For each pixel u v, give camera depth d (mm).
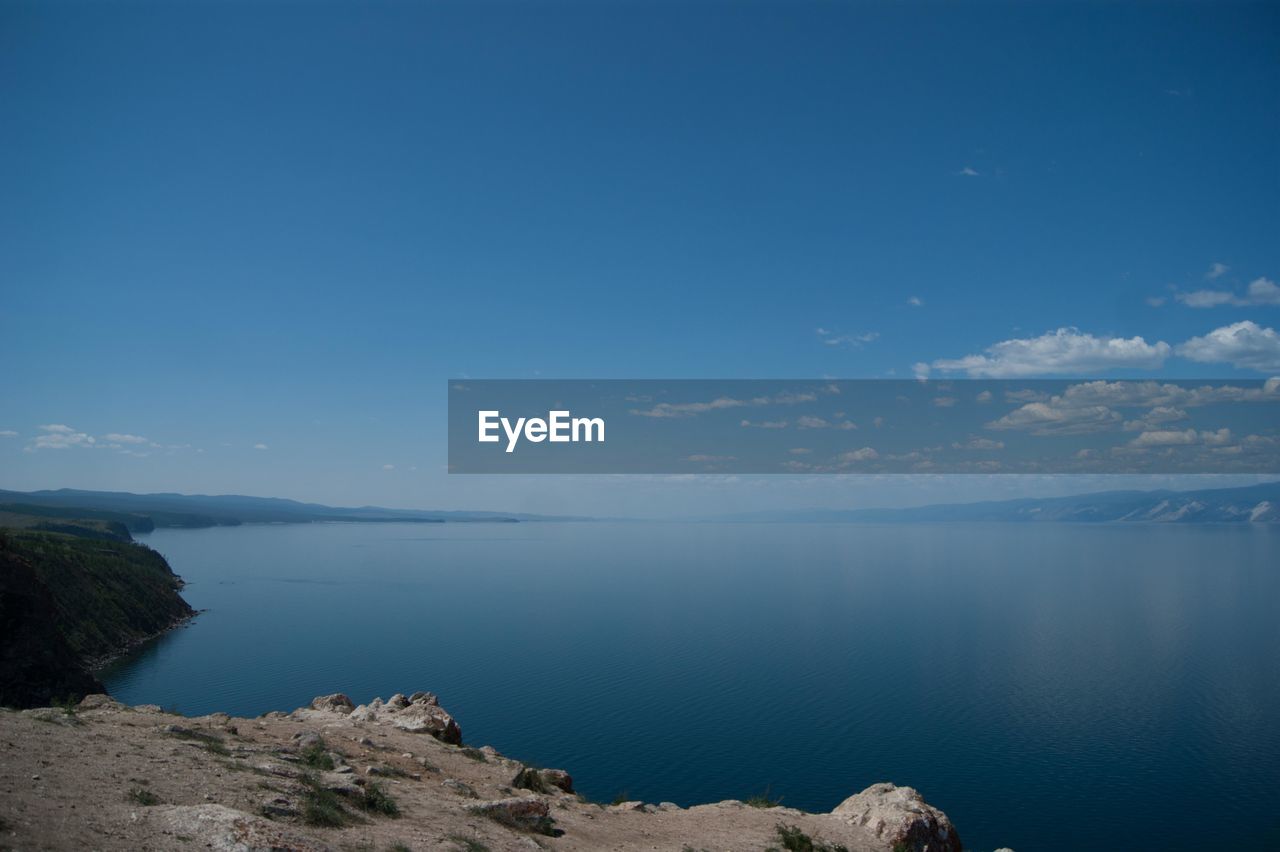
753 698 126938
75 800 12430
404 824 15648
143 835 11477
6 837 10398
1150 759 99750
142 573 179875
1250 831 77312
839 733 108000
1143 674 152250
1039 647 180250
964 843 74000
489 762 24172
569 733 104312
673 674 144375
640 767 90875
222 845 11375
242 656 142875
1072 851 72562
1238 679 148500
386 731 25094
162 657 136500
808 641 184625
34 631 64438
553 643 175750
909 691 135125
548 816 19188
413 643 171125
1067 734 110688
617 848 18375
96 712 20156
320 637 173125
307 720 26031
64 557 142875
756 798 27625
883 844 23016
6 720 16891
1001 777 92188
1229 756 101250
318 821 14281
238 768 16344
